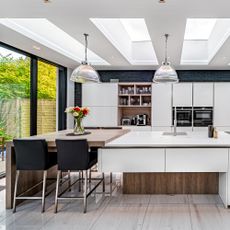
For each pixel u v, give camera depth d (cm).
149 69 792
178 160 360
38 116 647
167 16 359
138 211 352
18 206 373
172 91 769
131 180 426
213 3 315
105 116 788
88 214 343
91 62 715
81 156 349
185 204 377
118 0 310
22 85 580
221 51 544
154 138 423
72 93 808
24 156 352
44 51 563
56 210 348
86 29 421
